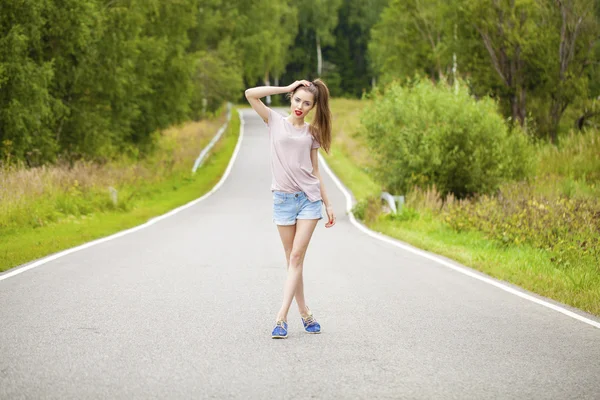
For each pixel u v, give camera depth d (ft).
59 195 64.64
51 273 33.19
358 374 18.31
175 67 133.49
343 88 375.86
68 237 47.26
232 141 169.99
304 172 22.33
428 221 61.05
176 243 46.01
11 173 66.85
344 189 99.09
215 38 206.80
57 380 17.34
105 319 24.02
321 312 26.00
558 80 116.47
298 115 22.20
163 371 18.28
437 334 22.81
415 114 71.61
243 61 234.38
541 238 45.14
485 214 54.75
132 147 125.49
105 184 77.00
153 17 122.11
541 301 28.63
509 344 21.67
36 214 55.83
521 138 74.69
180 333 22.33
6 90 82.74
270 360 19.49
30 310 25.18
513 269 36.52
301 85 22.25
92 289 29.37
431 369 18.88
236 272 34.55
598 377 18.38
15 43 81.15
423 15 169.99
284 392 16.76
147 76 124.98
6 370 18.04
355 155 138.62
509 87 119.34
